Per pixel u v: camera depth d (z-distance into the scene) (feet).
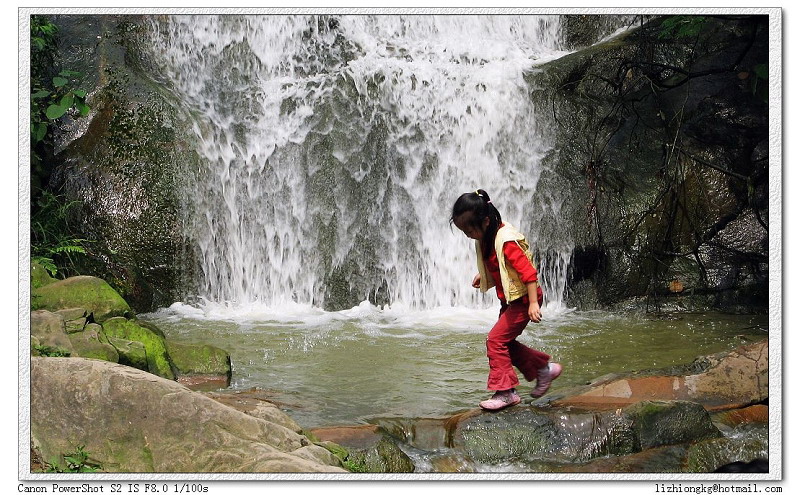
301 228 30.19
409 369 20.68
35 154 27.30
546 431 14.99
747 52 29.25
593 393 17.01
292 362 21.36
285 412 17.19
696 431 15.06
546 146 30.07
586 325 25.59
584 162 29.50
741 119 28.73
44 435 13.75
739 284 27.76
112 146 28.91
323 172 30.37
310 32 33.91
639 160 29.27
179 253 28.71
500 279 16.07
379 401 18.04
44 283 21.11
